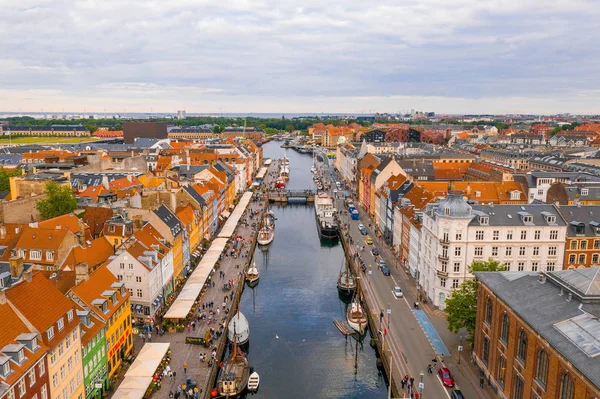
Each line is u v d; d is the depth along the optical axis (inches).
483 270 4224.9
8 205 6648.6
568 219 5172.2
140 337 4515.3
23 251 5054.1
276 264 7229.3
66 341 3127.5
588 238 5032.0
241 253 7180.1
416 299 5398.6
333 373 4325.8
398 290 5482.3
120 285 4092.0
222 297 5467.5
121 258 4690.0
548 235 5002.5
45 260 5009.8
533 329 2930.6
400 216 6860.2
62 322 3095.5
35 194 7618.1
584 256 5064.0
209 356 4170.8
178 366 4020.7
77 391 3270.2
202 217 7475.4
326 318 5398.6
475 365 3991.1
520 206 5221.5
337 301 5856.3
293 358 4564.5
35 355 2753.4
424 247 5546.3
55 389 2982.3
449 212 4968.0
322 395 3998.5
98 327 3567.9
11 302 2864.2
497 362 3553.2
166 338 4503.0
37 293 3100.4
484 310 3818.9
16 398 2566.4
